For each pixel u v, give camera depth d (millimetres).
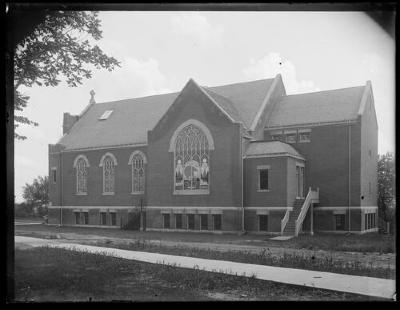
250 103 45531
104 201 51531
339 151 40250
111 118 57562
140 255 20609
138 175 49125
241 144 39469
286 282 13383
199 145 41844
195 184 41812
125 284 13234
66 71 20906
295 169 39500
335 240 31312
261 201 38469
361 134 39500
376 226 43625
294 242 29906
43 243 27656
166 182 43500
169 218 43125
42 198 72062
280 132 43344
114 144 50938
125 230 45781
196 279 13891
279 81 48188
